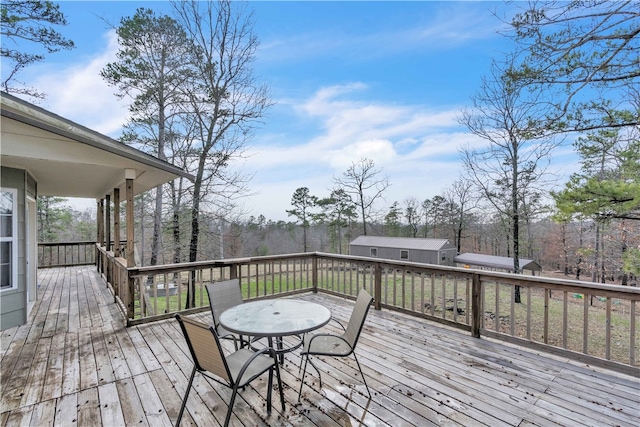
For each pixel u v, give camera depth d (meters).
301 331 2.26
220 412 2.28
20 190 4.43
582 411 2.28
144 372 2.89
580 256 14.45
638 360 5.42
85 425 2.13
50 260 10.16
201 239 11.04
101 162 4.43
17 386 2.64
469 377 2.78
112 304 5.39
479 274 3.71
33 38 7.96
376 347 3.45
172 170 5.17
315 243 25.86
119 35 9.13
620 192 5.27
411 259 17.56
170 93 9.95
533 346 3.33
